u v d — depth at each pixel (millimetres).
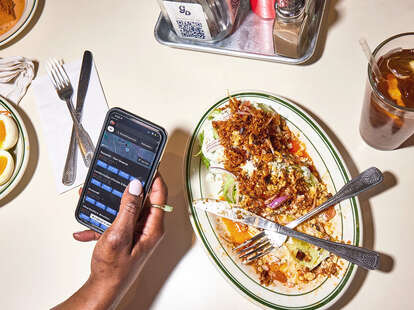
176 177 750
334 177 682
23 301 723
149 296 691
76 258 737
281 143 720
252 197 697
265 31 798
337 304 649
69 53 860
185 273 696
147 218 653
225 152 701
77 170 775
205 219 678
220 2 713
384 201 689
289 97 770
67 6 885
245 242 673
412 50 626
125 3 878
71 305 612
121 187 651
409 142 712
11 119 782
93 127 798
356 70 763
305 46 765
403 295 642
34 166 795
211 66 809
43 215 765
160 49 836
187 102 797
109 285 614
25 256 747
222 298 677
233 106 716
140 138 637
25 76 836
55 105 819
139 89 816
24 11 870
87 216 668
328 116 750
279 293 637
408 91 606
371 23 781
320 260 649
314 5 745
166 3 706
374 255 608
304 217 672
